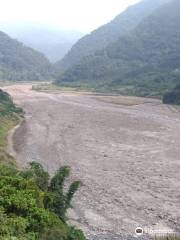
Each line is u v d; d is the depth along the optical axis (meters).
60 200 24.70
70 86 176.88
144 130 70.75
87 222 30.41
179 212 33.06
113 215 32.06
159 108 102.12
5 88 171.38
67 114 90.94
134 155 51.97
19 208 20.45
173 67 167.88
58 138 62.72
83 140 61.44
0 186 22.30
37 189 23.48
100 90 151.12
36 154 51.94
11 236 17.89
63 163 47.59
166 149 55.66
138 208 33.66
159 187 38.88
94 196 35.97
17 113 87.00
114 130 70.44
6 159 43.88
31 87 181.25
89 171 44.00
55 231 20.25
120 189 38.06
